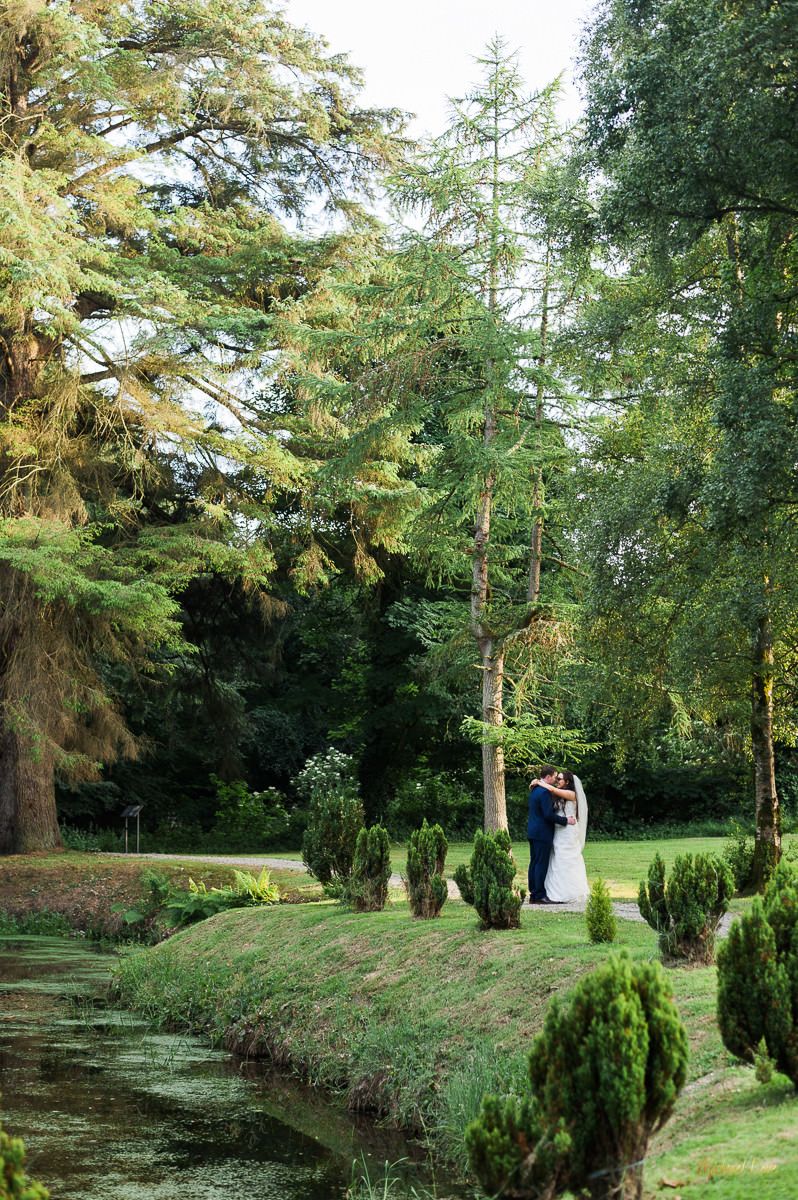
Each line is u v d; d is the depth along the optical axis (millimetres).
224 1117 9383
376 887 13977
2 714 25438
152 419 24672
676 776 39062
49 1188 7551
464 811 38094
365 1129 9031
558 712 21719
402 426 21688
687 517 16125
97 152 24641
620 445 19594
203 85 26156
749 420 13883
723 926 12000
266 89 26344
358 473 26391
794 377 14758
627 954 5191
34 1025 13297
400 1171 7977
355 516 28750
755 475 13492
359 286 21453
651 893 9023
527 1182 4652
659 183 14305
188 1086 10398
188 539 25141
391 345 21562
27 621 24562
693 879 8766
